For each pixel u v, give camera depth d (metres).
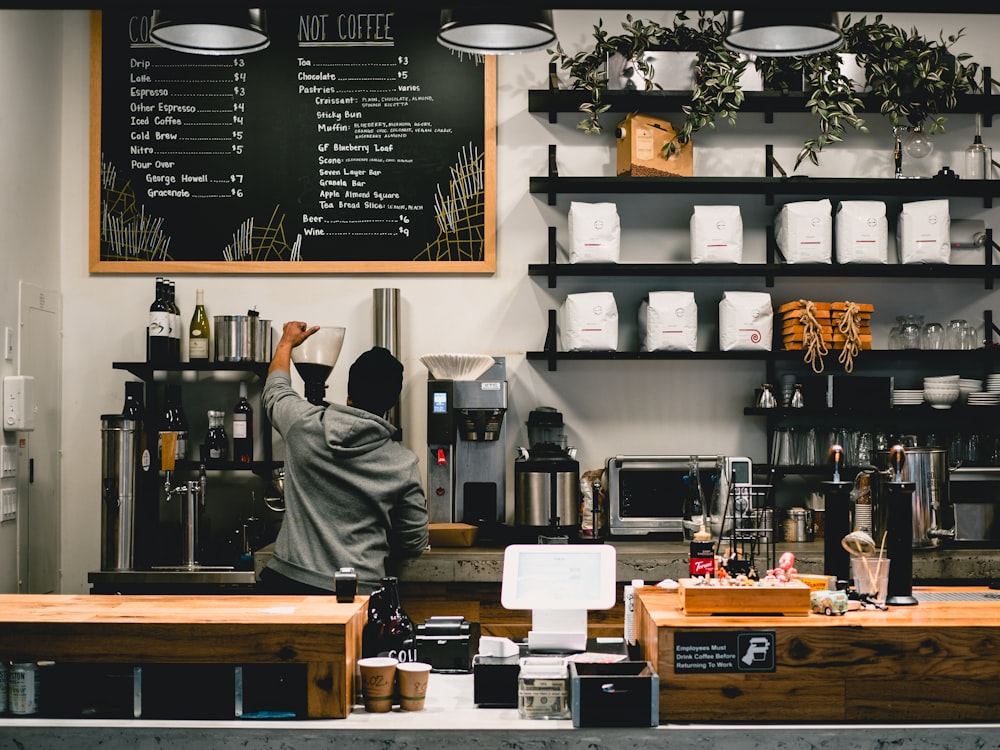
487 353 4.51
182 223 4.50
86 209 4.53
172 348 4.23
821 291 4.57
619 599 3.83
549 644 2.46
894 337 4.44
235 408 4.22
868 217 4.28
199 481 4.07
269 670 2.22
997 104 4.39
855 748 2.09
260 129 4.52
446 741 2.08
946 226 4.33
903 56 4.32
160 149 4.51
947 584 4.00
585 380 4.52
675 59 4.32
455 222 4.50
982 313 4.59
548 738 2.08
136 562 4.02
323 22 4.52
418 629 2.61
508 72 4.54
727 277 4.55
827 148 4.57
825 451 4.31
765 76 4.38
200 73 4.52
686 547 3.99
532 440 4.33
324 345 3.99
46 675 2.22
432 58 4.52
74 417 4.50
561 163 4.53
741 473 4.12
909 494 2.41
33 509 4.23
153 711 2.19
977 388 4.31
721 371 4.53
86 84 4.55
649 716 2.10
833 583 2.46
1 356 3.96
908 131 4.45
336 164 4.51
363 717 2.17
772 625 2.15
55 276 4.46
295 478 3.10
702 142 4.56
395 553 3.31
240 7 2.48
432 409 4.10
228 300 4.51
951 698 2.14
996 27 4.62
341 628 2.15
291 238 4.50
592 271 4.28
